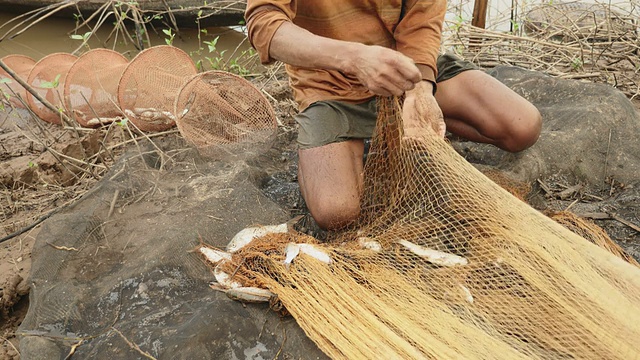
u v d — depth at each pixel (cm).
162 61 466
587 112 384
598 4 569
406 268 269
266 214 320
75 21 714
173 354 242
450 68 342
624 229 326
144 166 359
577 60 498
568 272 239
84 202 333
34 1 698
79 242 304
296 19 315
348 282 258
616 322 222
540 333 233
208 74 434
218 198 328
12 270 328
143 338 250
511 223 261
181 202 329
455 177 281
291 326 254
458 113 343
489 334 234
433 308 244
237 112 417
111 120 464
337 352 236
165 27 691
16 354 285
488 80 335
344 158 309
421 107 296
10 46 666
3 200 389
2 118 495
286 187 356
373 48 264
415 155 290
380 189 311
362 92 321
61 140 451
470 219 276
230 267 281
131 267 288
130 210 324
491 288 259
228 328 251
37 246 304
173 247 294
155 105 449
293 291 258
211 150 381
